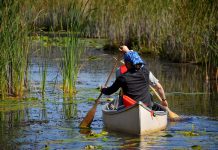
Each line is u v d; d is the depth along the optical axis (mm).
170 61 50594
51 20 61906
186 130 24422
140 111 22875
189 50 49188
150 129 23641
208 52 42438
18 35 31812
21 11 31859
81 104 30859
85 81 38594
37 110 29141
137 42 57906
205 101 31734
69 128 25078
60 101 31578
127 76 24156
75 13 33500
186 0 47750
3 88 31797
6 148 21359
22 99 31828
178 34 49688
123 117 23641
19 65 32250
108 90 24703
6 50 31422
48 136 23438
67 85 33969
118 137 22953
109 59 51844
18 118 27172
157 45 55219
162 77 41094
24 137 23250
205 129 24484
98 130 24641
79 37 34156
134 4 57844
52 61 47844
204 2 44094
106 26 64062
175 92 34812
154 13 55438
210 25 41594
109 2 62125
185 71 44250
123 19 58594
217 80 39844
